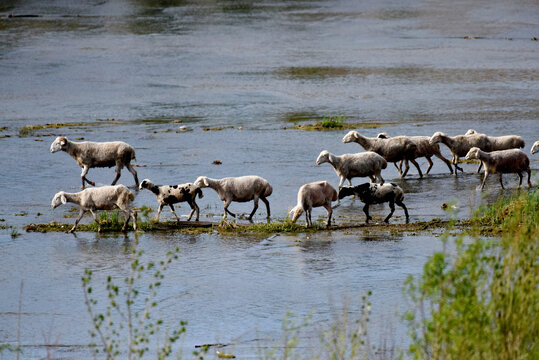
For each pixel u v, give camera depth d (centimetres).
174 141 13800
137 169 11481
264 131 14812
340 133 14438
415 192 9894
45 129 15188
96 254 7444
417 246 7388
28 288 6525
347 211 9019
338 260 7069
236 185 8481
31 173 11300
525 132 14088
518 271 3797
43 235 8156
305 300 6078
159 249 7581
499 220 8019
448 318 3506
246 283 6538
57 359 5088
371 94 19388
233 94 19525
